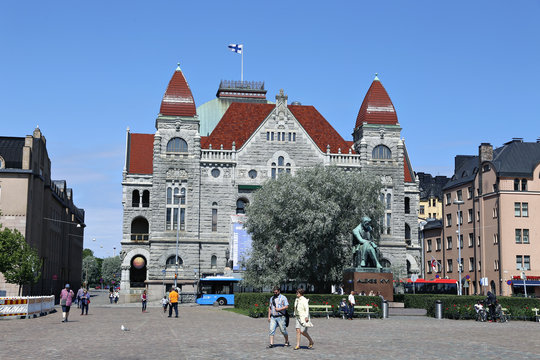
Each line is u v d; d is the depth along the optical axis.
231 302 78.75
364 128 92.00
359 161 91.50
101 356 21.77
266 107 97.06
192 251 85.50
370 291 52.41
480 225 92.69
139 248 93.62
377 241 68.88
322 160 90.88
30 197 74.38
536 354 22.89
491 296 44.75
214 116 111.94
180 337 29.45
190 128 87.94
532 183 88.31
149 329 34.88
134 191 100.50
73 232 123.00
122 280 92.94
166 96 88.50
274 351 23.41
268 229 65.94
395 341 27.59
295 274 65.69
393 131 92.44
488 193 90.62
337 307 46.75
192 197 86.56
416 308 54.97
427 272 113.12
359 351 23.48
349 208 66.88
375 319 45.19
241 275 75.31
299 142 90.75
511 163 88.81
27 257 65.00
